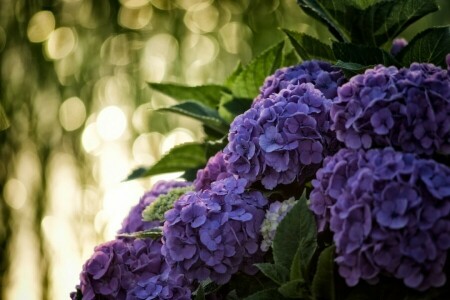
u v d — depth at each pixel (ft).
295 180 7.59
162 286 7.77
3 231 11.53
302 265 7.24
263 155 7.45
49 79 11.56
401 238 6.89
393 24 8.20
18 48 11.57
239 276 7.64
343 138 7.23
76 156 11.55
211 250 7.39
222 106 8.75
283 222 7.28
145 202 8.39
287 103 7.51
